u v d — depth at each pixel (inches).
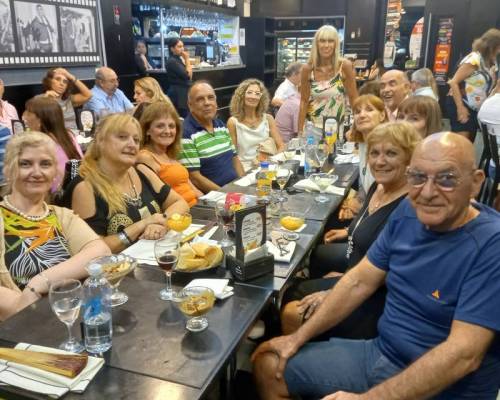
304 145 148.0
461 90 204.2
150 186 91.8
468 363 44.6
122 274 56.6
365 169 107.0
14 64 187.8
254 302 55.9
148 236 76.9
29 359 42.0
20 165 64.4
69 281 50.4
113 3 238.7
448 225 49.1
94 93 209.6
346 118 185.9
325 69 159.8
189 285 57.5
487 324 44.4
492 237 46.2
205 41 344.8
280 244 72.5
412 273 52.0
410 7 367.6
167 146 107.6
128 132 79.7
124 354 44.9
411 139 68.3
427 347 50.8
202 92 123.9
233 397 67.3
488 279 45.3
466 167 45.9
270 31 405.4
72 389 39.7
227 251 67.5
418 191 47.7
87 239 70.0
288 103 182.2
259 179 97.4
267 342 61.8
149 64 289.1
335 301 61.3
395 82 141.5
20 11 187.5
